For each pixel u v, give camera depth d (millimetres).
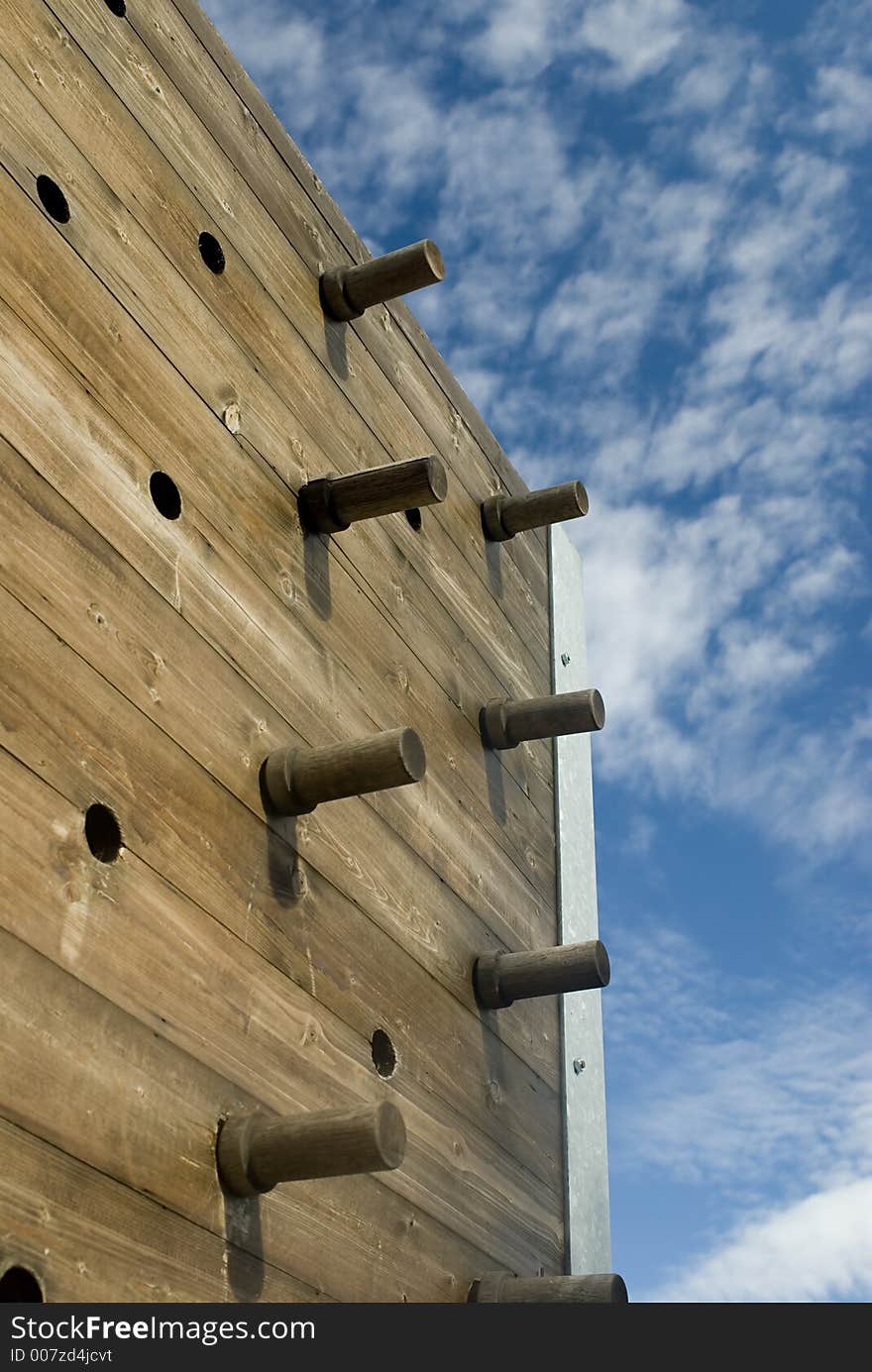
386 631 4023
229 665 3133
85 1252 2312
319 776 3166
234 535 3283
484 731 4637
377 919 3592
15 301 2689
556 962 4125
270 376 3643
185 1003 2709
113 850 2643
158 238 3250
